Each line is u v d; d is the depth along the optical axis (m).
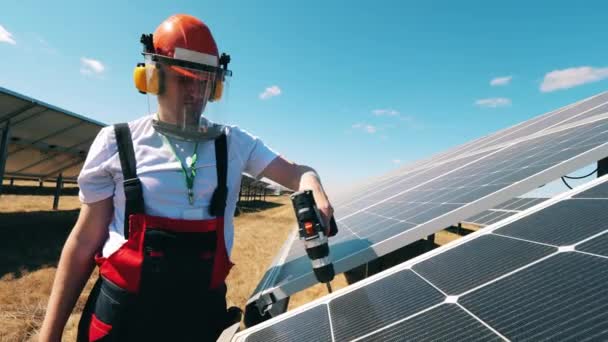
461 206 3.70
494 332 1.58
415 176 11.02
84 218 1.78
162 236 1.63
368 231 4.93
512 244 2.35
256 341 2.31
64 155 19.39
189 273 1.67
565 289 1.62
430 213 4.20
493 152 7.79
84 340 1.77
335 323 2.19
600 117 5.20
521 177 3.73
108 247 1.72
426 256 2.78
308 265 3.74
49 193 30.52
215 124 1.95
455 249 2.71
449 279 2.24
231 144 1.93
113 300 1.66
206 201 1.76
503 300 1.76
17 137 14.46
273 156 2.12
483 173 5.42
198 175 1.74
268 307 3.36
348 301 2.48
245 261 11.61
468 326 1.70
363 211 7.55
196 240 1.69
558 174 3.42
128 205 1.64
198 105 1.78
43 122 13.95
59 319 1.80
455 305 1.91
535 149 5.34
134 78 1.80
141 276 1.63
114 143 1.71
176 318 1.68
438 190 5.96
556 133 6.03
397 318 2.01
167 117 1.76
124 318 1.64
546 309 1.56
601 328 1.29
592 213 2.20
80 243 1.79
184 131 1.71
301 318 2.45
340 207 11.67
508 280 1.92
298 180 2.12
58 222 16.20
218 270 1.79
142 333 1.66
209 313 1.81
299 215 1.87
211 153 1.80
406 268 2.72
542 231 2.31
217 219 1.76
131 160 1.68
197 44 1.70
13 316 5.75
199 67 1.69
